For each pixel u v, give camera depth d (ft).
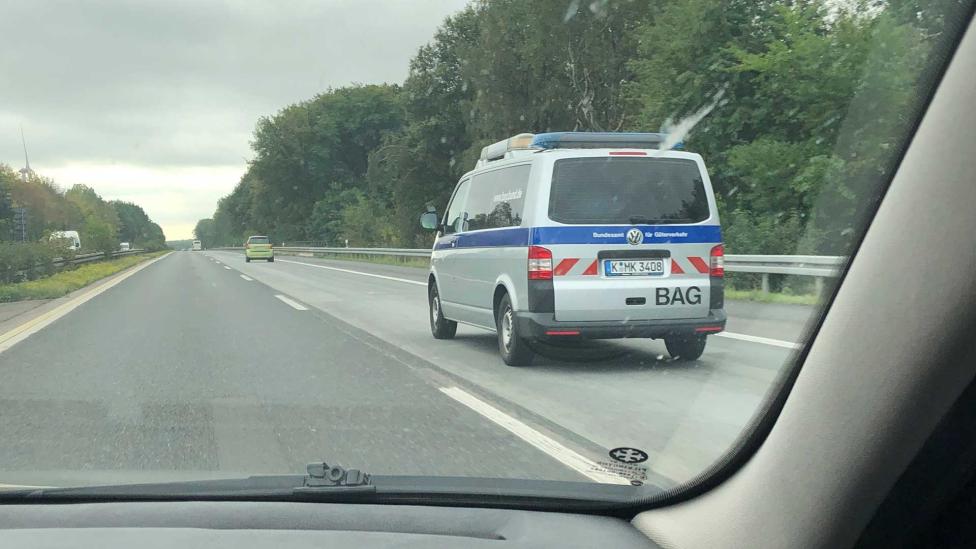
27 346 35.68
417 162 178.19
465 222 32.42
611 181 25.86
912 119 6.36
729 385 21.26
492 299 28.99
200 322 45.06
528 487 9.71
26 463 16.07
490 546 8.19
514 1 126.82
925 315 6.05
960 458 6.21
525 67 128.06
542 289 25.38
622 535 8.65
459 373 26.99
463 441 17.63
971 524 6.44
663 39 65.77
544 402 21.80
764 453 7.85
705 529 8.20
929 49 6.23
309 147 274.57
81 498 9.61
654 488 9.46
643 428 18.33
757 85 45.55
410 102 179.73
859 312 6.69
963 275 5.82
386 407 21.50
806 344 7.52
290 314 49.21
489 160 31.63
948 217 5.95
